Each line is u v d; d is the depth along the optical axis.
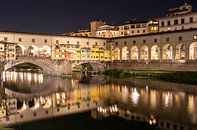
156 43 138.75
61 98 75.88
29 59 136.25
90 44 162.62
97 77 141.50
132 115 53.47
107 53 166.62
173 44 129.38
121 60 156.50
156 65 134.00
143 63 141.50
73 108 61.56
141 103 65.25
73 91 90.44
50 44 147.88
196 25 138.75
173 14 163.88
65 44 152.50
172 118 50.28
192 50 130.62
